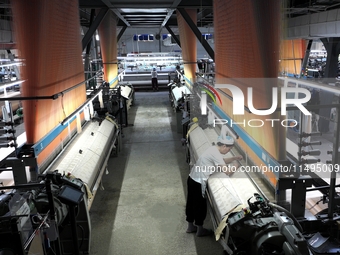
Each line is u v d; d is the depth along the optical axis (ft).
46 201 8.86
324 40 25.54
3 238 6.68
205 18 33.06
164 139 24.77
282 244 7.25
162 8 22.26
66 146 13.94
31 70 10.92
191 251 11.15
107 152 16.58
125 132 27.07
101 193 15.74
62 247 10.66
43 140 11.11
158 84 52.54
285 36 8.67
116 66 35.14
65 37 13.96
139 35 59.72
